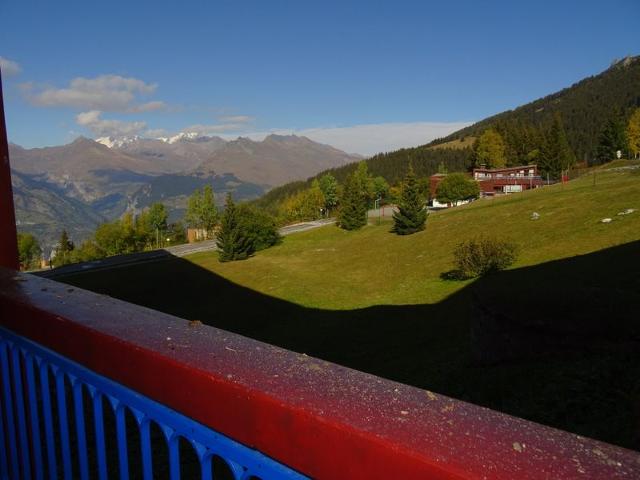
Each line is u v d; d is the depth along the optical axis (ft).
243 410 3.36
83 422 5.40
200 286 138.62
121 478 4.74
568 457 2.37
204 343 4.25
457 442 2.53
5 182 12.79
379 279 122.83
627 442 19.61
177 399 3.91
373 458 2.64
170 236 298.97
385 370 47.75
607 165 280.92
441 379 37.45
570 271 70.08
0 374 7.00
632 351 27.73
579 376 26.73
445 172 399.65
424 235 156.15
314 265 151.33
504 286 40.81
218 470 13.87
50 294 6.46
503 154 371.56
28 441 6.81
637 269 62.90
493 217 149.18
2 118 12.86
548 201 148.77
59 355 5.49
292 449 3.07
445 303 81.41
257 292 124.57
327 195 348.79
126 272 167.73
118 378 4.56
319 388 3.24
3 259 12.78
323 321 87.10
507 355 34.88
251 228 188.34
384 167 497.05
